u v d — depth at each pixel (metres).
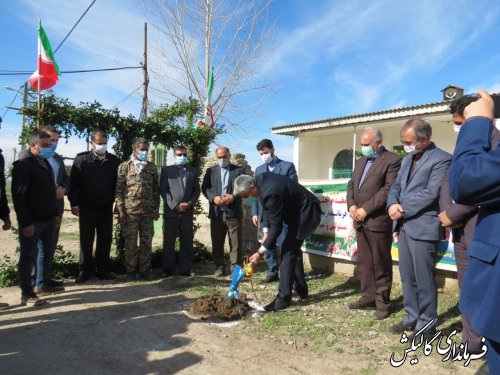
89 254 5.89
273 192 4.30
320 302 4.98
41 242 5.15
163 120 7.38
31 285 4.78
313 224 4.67
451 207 3.22
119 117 6.50
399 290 5.29
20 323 4.18
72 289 5.50
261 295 5.29
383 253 4.32
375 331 3.98
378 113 12.34
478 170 1.40
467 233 3.18
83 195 5.79
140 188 5.98
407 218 3.78
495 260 1.40
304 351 3.52
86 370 3.17
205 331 3.98
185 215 6.33
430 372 3.13
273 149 6.03
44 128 5.24
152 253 7.11
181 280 6.01
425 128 3.74
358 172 4.69
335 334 3.90
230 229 6.36
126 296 5.18
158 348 3.58
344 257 6.14
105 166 5.91
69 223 13.30
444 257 4.98
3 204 4.81
